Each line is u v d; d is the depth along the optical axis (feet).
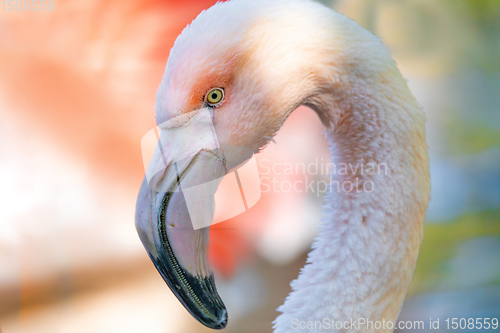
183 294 8.87
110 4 10.32
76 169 10.61
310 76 8.84
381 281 8.89
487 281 11.44
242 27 8.80
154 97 10.52
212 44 8.80
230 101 8.82
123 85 10.44
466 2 13.39
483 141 12.84
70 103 10.49
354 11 12.59
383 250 8.89
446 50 13.26
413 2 12.93
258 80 8.82
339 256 8.91
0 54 10.25
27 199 10.35
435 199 12.42
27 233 10.37
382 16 12.76
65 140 10.54
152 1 10.25
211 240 10.40
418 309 11.05
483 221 12.11
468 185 12.52
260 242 10.61
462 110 13.01
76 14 10.38
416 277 11.59
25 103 10.30
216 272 10.53
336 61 8.84
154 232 8.86
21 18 10.26
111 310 10.70
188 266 8.87
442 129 12.95
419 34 13.07
